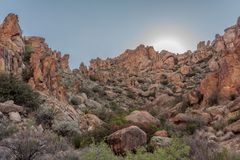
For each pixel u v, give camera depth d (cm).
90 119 2558
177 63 7806
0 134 1423
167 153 1056
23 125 1838
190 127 2520
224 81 3569
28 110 2211
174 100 4538
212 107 3189
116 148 1505
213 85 3706
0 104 2044
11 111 2028
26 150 1117
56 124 2036
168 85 6450
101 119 2858
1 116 1884
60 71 4694
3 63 2806
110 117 2858
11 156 1092
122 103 5247
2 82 2355
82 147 1611
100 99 4850
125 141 1500
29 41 4284
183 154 1099
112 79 6819
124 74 7294
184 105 3862
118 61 8406
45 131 1709
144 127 1919
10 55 3016
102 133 1756
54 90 3055
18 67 3047
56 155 1166
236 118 2573
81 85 4719
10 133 1481
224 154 1327
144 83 6862
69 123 2053
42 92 2798
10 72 2778
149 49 8350
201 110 3381
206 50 7738
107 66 8125
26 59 3375
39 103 2411
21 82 2533
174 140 1109
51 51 4934
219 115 2825
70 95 3662
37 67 3019
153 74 7344
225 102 3350
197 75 6550
